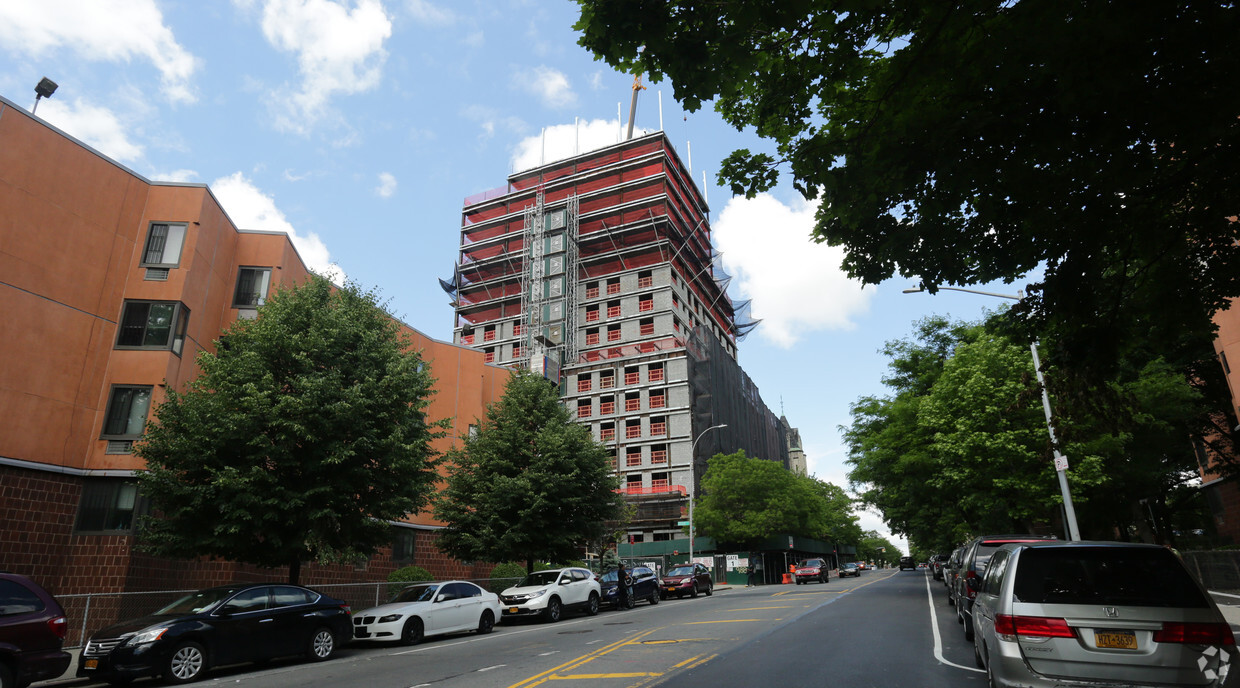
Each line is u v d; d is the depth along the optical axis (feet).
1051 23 15.08
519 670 34.47
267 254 77.41
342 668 38.40
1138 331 24.77
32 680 29.22
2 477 53.83
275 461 50.47
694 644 41.34
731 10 16.39
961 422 75.05
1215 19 14.65
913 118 17.92
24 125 57.47
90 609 55.72
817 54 18.61
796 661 33.68
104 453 60.03
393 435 53.47
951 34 16.48
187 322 65.87
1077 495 71.20
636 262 265.34
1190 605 18.34
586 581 74.38
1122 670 18.10
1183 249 21.79
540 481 81.82
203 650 36.14
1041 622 19.06
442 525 103.55
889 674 29.81
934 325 110.93
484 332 282.56
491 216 307.99
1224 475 83.61
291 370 53.67
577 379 246.68
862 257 22.85
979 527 98.63
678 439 222.48
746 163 21.09
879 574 217.56
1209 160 18.76
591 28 17.19
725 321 338.75
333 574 81.56
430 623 51.80
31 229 57.31
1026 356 74.28
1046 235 21.38
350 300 59.62
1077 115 16.92
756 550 187.62
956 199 19.80
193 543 48.60
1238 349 65.57
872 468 103.09
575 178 289.94
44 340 57.47
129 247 65.41
